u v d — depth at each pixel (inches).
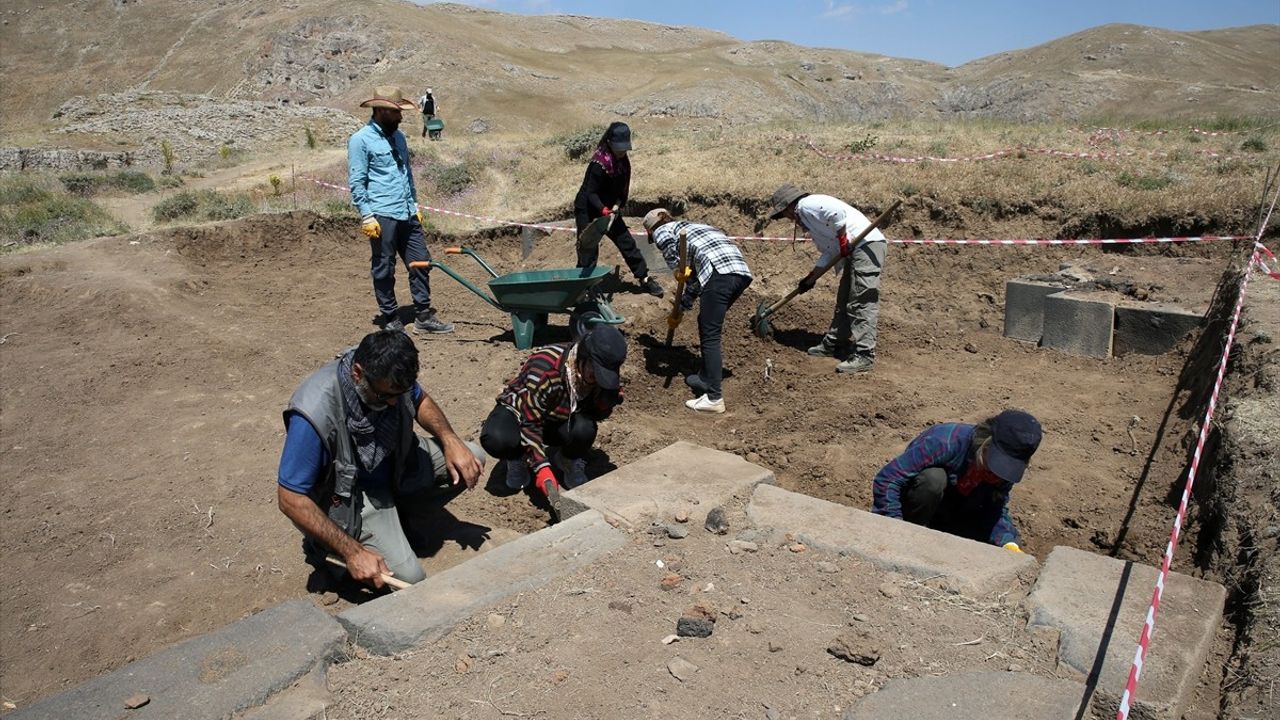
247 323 304.2
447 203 566.9
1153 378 254.4
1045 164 391.9
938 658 114.4
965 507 159.0
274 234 412.8
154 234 388.5
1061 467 206.5
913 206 363.6
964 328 311.4
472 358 272.8
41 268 350.0
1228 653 118.0
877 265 261.3
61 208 492.7
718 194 407.8
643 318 315.3
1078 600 122.0
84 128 1063.0
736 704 106.8
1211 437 182.5
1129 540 171.5
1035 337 292.7
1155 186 346.3
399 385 128.8
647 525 151.3
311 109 1232.2
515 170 624.1
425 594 127.0
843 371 269.0
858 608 126.0
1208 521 159.5
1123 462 207.8
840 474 204.4
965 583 129.1
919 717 103.0
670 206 418.9
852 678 111.1
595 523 149.5
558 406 170.4
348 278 378.9
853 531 145.1
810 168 431.2
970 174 384.8
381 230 284.4
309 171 759.7
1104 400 243.1
